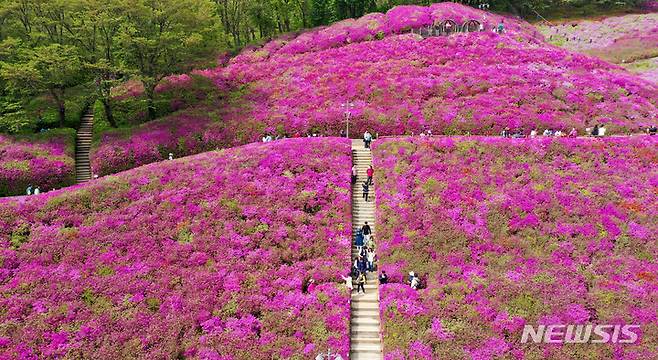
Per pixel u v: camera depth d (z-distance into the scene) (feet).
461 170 146.51
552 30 314.35
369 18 266.98
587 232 123.85
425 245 122.93
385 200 138.10
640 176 141.90
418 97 193.26
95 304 109.19
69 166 169.48
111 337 101.50
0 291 110.01
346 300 110.22
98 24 179.11
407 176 145.89
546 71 207.10
